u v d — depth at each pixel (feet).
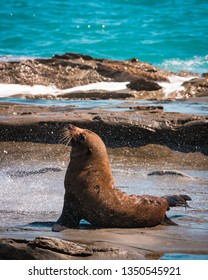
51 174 111.14
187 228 79.97
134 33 302.45
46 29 305.53
